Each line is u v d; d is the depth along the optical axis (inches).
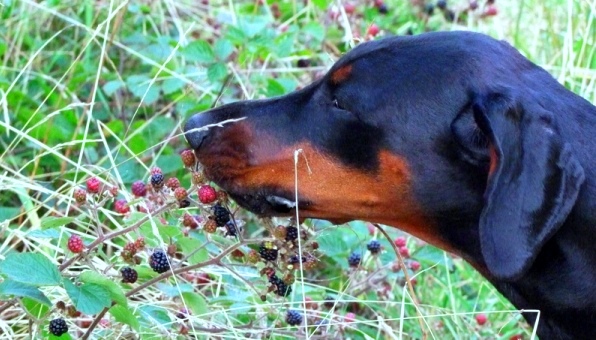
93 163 74.9
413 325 71.6
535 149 56.6
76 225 71.6
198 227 63.4
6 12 80.1
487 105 57.6
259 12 87.5
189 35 83.0
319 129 59.9
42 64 81.1
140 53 79.6
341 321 65.9
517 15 91.1
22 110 74.5
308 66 81.0
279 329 63.9
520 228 56.4
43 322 61.1
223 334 63.5
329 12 82.4
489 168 58.3
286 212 60.7
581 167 57.0
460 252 60.9
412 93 59.2
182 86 78.0
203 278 67.7
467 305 72.7
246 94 74.3
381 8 84.8
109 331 63.9
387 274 69.1
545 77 59.9
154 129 76.4
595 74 81.0
